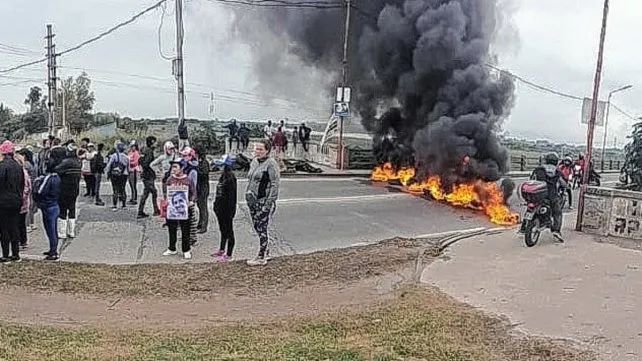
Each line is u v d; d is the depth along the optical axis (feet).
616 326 22.57
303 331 22.04
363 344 20.35
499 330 22.03
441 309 24.54
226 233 35.04
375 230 48.34
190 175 35.22
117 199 51.88
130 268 31.76
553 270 31.12
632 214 40.32
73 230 39.52
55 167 38.55
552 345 20.45
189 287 28.73
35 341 20.31
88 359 18.49
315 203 61.82
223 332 21.88
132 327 22.71
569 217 52.31
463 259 33.81
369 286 29.12
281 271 31.86
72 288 27.71
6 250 31.65
